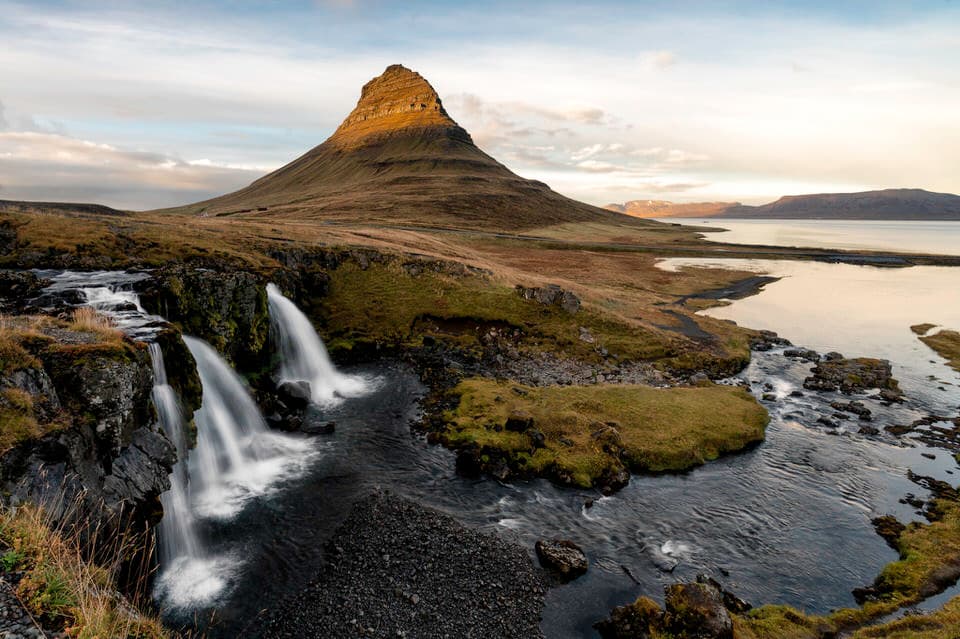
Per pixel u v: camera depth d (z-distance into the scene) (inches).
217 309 1397.6
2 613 311.6
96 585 401.4
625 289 3538.4
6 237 1525.6
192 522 865.5
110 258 1539.1
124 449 701.9
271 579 736.3
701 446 1228.5
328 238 2728.8
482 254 4709.6
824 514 979.9
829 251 7052.2
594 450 1139.9
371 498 953.5
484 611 693.9
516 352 1925.4
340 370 1707.7
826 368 1881.2
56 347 679.7
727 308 3132.4
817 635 665.0
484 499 976.3
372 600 700.7
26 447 543.2
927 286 4151.1
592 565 805.9
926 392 1710.1
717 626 627.8
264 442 1171.3
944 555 837.2
